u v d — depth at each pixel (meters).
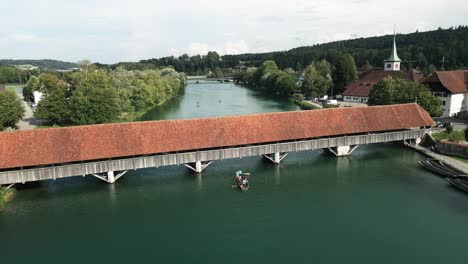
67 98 91.88
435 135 67.81
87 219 42.81
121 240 38.44
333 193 49.22
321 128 60.34
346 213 43.50
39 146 48.09
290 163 61.19
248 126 57.25
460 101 90.19
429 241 37.38
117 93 102.62
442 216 42.44
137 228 40.84
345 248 36.38
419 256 34.88
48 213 44.19
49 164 48.84
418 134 67.19
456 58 171.25
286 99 149.88
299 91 152.50
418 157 63.53
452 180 50.88
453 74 92.88
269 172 57.28
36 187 51.31
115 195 49.09
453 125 77.56
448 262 33.91
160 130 53.53
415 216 42.50
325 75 161.25
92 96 85.06
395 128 64.50
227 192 49.97
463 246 36.41
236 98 155.88
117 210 45.00
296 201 46.97
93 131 51.09
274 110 117.38
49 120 94.56
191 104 135.00
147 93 117.25
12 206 45.81
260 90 197.75
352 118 63.25
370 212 43.66
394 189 50.19
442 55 173.00
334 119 62.12
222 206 45.84
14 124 86.06
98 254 35.91
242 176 52.34
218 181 53.72
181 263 34.38
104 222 42.19
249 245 37.25
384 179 53.81
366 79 123.75
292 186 51.78
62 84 100.31
